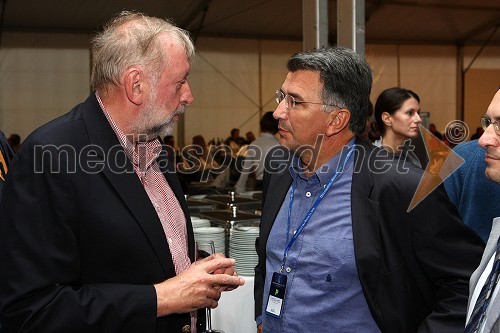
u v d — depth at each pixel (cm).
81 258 111
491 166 101
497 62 1277
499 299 89
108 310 105
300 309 127
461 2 1005
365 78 128
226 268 120
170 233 125
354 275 123
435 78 1266
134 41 113
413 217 118
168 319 121
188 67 119
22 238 103
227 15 1033
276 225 139
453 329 114
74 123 114
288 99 128
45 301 103
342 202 128
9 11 936
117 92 115
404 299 121
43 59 1059
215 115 1175
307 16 243
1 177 144
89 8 923
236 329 185
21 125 1059
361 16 222
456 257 117
